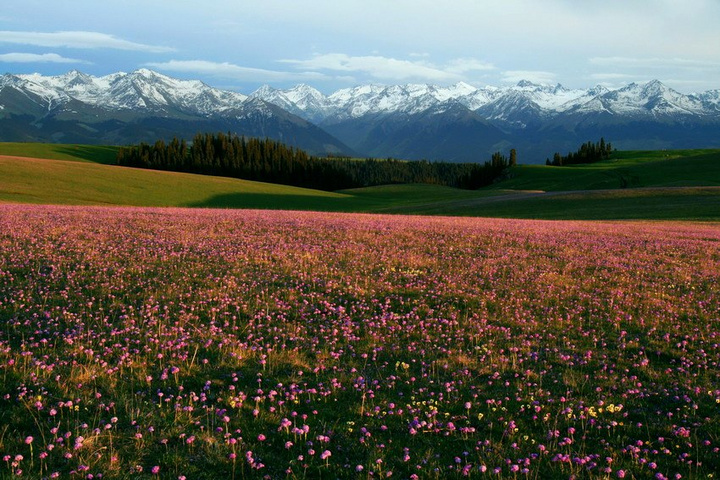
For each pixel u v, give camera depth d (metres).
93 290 17.08
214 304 16.27
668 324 15.92
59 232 27.94
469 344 14.05
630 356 13.63
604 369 12.52
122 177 105.69
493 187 173.75
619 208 68.19
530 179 174.38
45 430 8.55
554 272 22.39
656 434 9.58
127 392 10.12
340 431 9.15
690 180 116.38
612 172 143.25
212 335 13.54
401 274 21.00
